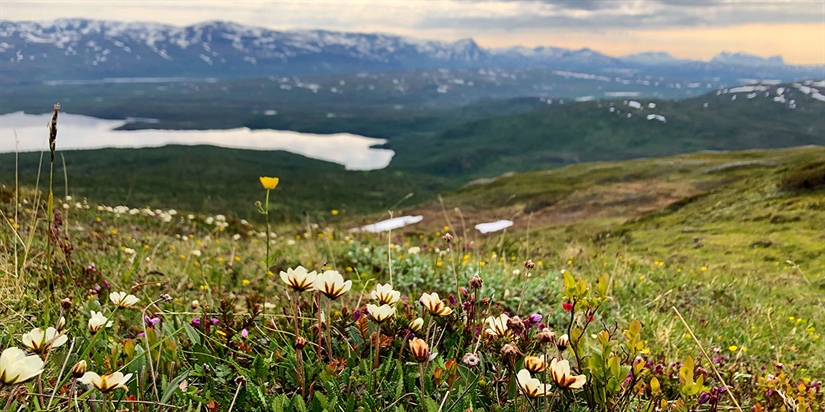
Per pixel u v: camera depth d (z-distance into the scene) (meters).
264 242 12.38
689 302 9.11
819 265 19.47
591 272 11.09
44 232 7.05
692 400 3.42
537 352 3.09
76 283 4.71
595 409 2.85
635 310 7.13
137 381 2.66
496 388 2.76
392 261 8.48
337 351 3.30
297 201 176.38
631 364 3.10
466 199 87.69
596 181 94.75
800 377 5.75
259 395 2.59
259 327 3.58
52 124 3.10
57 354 2.78
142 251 7.49
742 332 7.06
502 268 9.27
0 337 3.12
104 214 13.47
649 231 34.19
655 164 105.44
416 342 2.42
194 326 3.59
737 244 25.22
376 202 198.50
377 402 2.69
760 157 97.62
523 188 95.25
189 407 2.49
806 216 28.72
